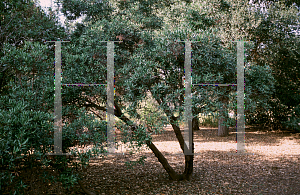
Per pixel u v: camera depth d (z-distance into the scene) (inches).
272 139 385.4
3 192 111.9
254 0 463.8
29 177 138.2
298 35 422.3
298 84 430.9
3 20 200.5
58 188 177.8
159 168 243.4
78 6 268.2
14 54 126.1
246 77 181.3
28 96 118.5
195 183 197.3
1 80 179.5
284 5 434.9
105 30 187.3
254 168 235.3
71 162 128.1
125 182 202.5
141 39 192.2
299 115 421.4
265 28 408.8
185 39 146.9
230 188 185.5
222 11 399.9
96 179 210.2
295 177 204.2
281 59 432.1
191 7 398.0
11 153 95.5
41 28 201.6
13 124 98.8
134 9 317.1
